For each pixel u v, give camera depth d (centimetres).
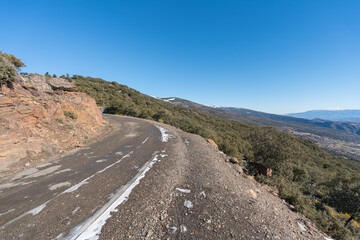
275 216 362
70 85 1348
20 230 248
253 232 271
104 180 436
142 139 973
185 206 323
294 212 495
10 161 516
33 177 458
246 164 960
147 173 478
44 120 789
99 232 242
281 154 1155
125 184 410
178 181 438
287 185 738
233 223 285
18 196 356
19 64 1254
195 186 413
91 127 1133
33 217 282
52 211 299
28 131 659
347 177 1352
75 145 799
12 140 560
